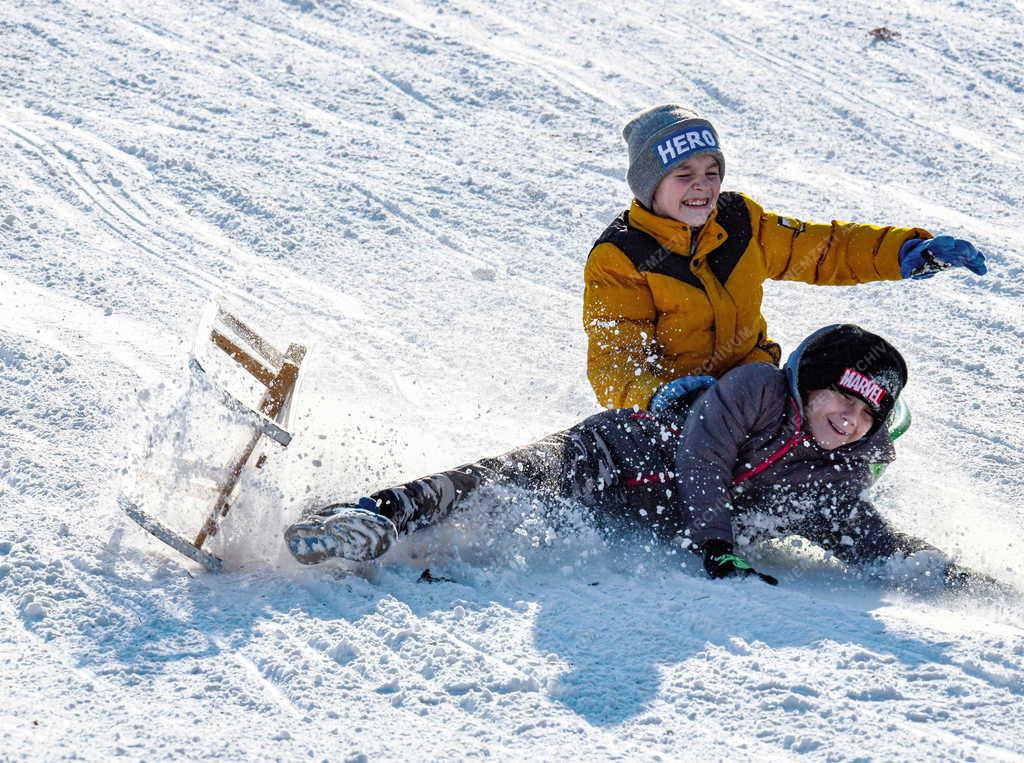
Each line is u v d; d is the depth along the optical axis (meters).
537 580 9.53
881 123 24.19
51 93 23.73
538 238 19.20
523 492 10.01
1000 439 13.65
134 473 9.88
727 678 7.84
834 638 8.33
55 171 20.31
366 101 24.55
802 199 20.55
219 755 6.95
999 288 17.75
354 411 13.43
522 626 8.62
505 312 16.77
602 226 19.64
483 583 9.39
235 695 7.65
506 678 7.81
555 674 7.92
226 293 16.72
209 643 8.30
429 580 9.37
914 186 21.39
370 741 7.13
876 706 7.45
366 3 30.12
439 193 20.64
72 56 25.78
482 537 9.96
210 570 9.48
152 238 18.39
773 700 7.54
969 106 25.17
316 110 23.98
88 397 12.84
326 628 8.49
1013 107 25.23
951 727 7.21
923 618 8.73
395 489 9.50
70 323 15.13
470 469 9.91
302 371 10.88
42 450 11.55
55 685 7.72
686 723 7.36
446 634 8.44
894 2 31.39
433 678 7.89
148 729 7.21
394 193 20.44
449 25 28.97
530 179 21.22
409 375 14.75
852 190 21.08
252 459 10.16
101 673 7.89
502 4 30.52
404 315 16.52
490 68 26.38
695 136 11.00
